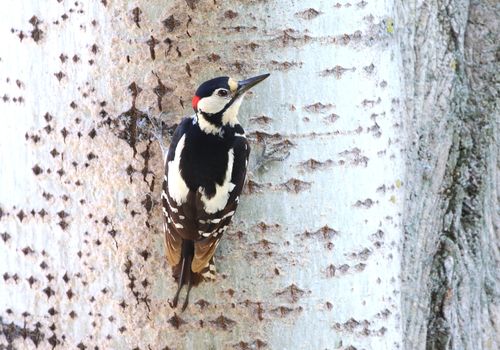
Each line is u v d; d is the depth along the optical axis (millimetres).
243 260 7934
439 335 11453
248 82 7820
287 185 7949
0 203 8219
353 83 8086
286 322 7969
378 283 8289
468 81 12016
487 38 12094
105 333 8016
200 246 7711
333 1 7996
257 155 7957
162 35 7867
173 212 7715
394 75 8672
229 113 7859
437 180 11469
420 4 11289
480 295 11875
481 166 11773
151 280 7949
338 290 8055
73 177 8016
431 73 11453
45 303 8125
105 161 7969
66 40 7957
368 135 8172
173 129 7953
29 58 8055
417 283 11273
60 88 8000
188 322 7941
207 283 7914
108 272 7992
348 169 8070
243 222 7941
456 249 11547
